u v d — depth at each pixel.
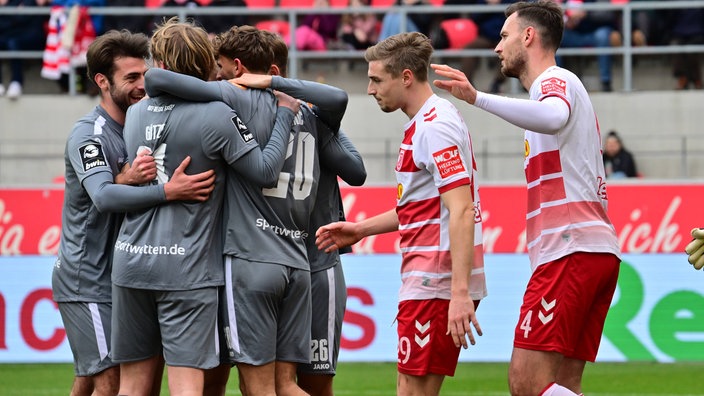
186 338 16.62
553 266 17.73
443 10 45.25
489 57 45.81
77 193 18.20
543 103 16.94
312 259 18.92
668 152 44.09
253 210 17.06
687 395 30.59
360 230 18.55
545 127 16.88
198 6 46.78
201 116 16.62
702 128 44.53
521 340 18.02
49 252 35.72
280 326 17.64
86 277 18.28
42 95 46.66
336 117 18.11
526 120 16.77
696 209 34.78
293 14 45.72
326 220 18.97
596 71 46.12
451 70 16.73
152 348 17.33
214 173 16.81
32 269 35.62
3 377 34.06
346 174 18.78
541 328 17.77
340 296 19.23
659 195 34.94
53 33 46.00
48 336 35.34
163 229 16.59
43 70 46.06
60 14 46.03
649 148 44.31
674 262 34.69
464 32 45.91
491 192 35.34
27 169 45.91
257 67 18.05
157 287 16.55
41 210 35.91
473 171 17.67
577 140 17.72
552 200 17.80
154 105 16.97
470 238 16.70
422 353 17.45
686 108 44.66
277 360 17.70
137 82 18.38
